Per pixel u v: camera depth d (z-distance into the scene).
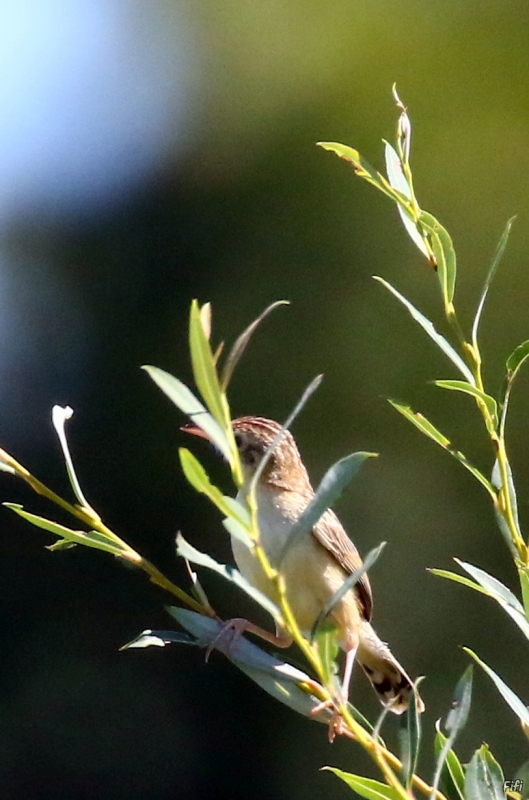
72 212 14.55
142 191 14.58
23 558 13.73
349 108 14.38
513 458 12.92
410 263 13.59
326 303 13.76
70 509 4.40
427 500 12.97
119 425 13.86
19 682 13.45
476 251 13.64
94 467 13.78
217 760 13.14
